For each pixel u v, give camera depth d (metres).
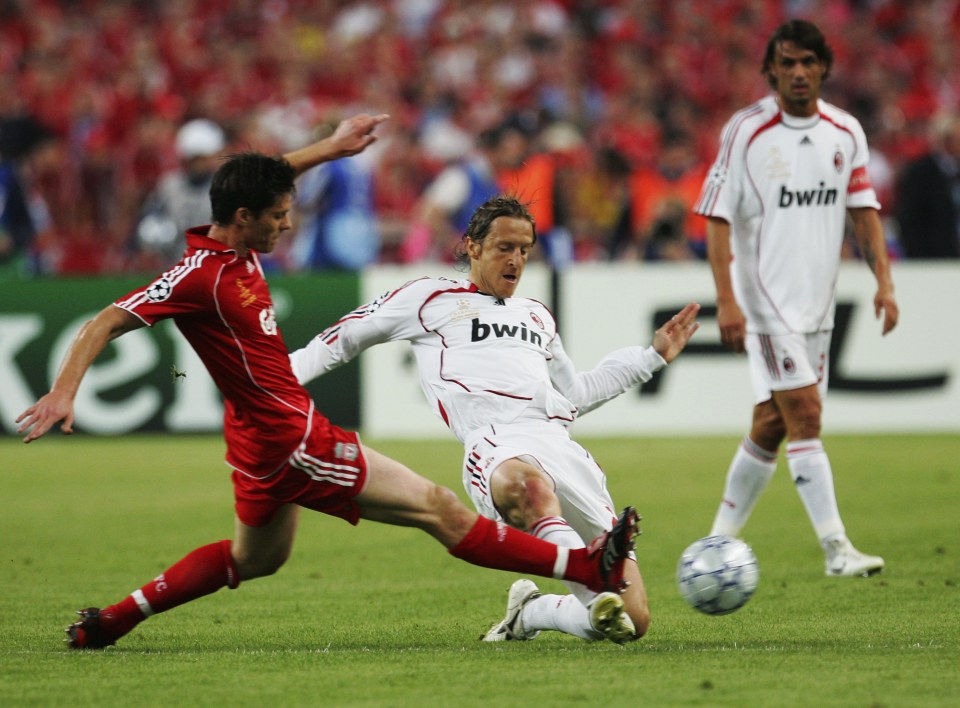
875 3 80.44
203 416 46.53
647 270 45.22
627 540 16.58
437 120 70.00
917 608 20.86
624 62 74.00
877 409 45.34
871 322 45.19
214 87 72.19
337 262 51.38
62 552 27.41
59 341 46.16
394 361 45.94
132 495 35.25
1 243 54.25
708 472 37.84
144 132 62.84
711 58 75.31
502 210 19.12
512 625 18.69
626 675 15.88
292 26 78.38
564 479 18.47
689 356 45.72
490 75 73.38
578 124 68.00
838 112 25.36
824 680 15.51
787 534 28.92
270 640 18.95
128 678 15.89
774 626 19.58
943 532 28.42
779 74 24.62
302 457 16.91
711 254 24.92
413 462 39.81
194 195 50.88
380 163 65.00
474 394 18.78
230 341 16.81
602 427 46.19
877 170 64.88
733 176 24.88
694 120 69.81
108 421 46.72
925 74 77.12
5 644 18.61
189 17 78.62
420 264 55.88
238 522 17.62
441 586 23.73
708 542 17.86
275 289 45.81
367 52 74.94
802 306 24.95
